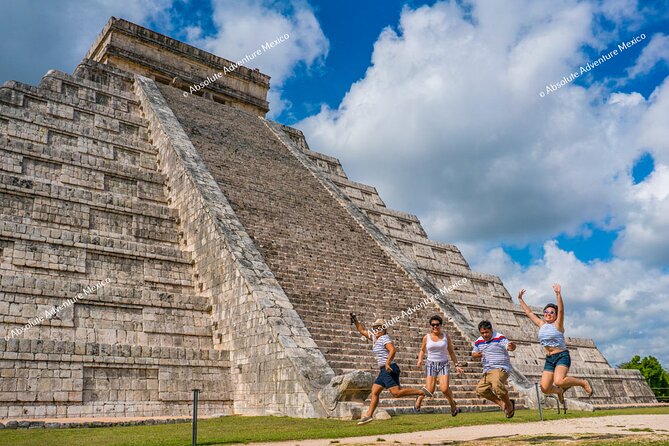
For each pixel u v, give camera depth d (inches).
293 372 650.2
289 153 1360.7
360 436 432.8
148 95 1245.7
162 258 867.4
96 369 663.8
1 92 965.8
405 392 413.7
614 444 321.4
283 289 792.9
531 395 837.2
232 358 761.6
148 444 402.6
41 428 529.3
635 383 1295.5
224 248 829.2
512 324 1343.5
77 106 1071.0
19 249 748.6
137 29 1455.5
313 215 1081.4
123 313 748.6
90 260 804.6
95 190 943.7
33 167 893.2
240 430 493.0
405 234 1423.5
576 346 1359.5
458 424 508.4
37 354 626.5
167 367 709.9
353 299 867.4
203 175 996.6
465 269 1455.5
